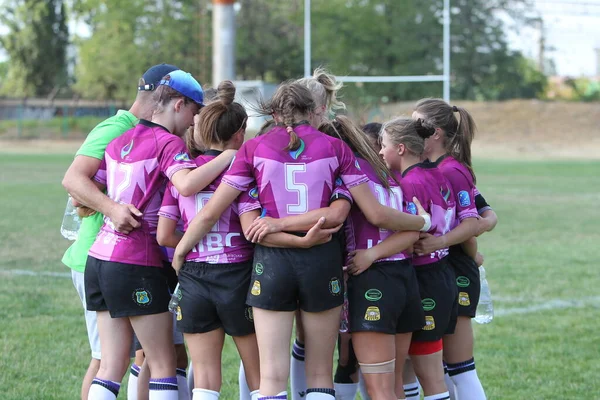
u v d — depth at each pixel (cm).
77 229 1408
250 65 18288
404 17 16350
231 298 1147
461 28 16762
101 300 1212
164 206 1177
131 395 1344
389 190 1191
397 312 1160
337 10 16238
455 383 1302
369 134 1380
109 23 17438
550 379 1644
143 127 1219
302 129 1149
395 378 1212
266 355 1120
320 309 1120
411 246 1174
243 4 18162
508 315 2214
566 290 2547
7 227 3941
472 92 16988
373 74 16462
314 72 1334
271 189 1119
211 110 1188
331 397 1135
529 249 3397
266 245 1122
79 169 1229
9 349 1816
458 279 1306
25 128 15062
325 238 1116
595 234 3866
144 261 1184
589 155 11906
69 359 1753
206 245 1155
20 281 2617
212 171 1152
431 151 1316
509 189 6338
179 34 17062
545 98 18162
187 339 1180
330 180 1134
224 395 1546
